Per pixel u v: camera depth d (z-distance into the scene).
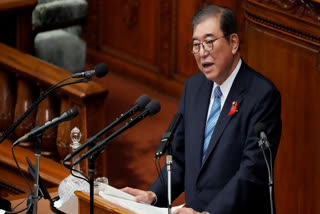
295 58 17.94
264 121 13.29
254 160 13.12
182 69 30.75
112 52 33.66
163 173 14.66
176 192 14.55
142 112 11.59
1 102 21.06
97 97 19.02
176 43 30.67
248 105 13.42
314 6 17.00
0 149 20.23
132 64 32.75
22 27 23.84
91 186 11.75
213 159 13.62
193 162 13.98
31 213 13.30
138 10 31.98
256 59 19.03
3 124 21.12
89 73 13.12
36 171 12.70
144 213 12.04
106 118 28.62
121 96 31.00
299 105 18.16
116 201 12.38
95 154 11.62
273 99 13.41
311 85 17.72
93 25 34.12
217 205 13.16
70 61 27.62
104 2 33.44
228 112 13.58
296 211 18.92
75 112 12.40
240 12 27.55
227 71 13.57
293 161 18.67
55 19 26.92
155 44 31.52
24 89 20.64
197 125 14.02
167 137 11.55
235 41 13.38
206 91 14.13
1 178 19.86
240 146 13.46
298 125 18.31
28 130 20.70
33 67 20.31
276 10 17.94
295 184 18.77
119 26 33.06
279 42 18.23
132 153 26.03
